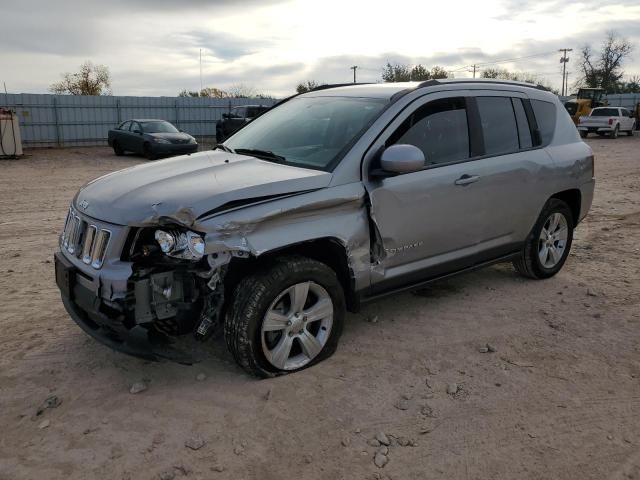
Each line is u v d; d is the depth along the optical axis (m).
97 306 3.40
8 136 21.05
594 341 4.34
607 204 10.36
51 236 7.60
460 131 4.63
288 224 3.55
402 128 4.20
